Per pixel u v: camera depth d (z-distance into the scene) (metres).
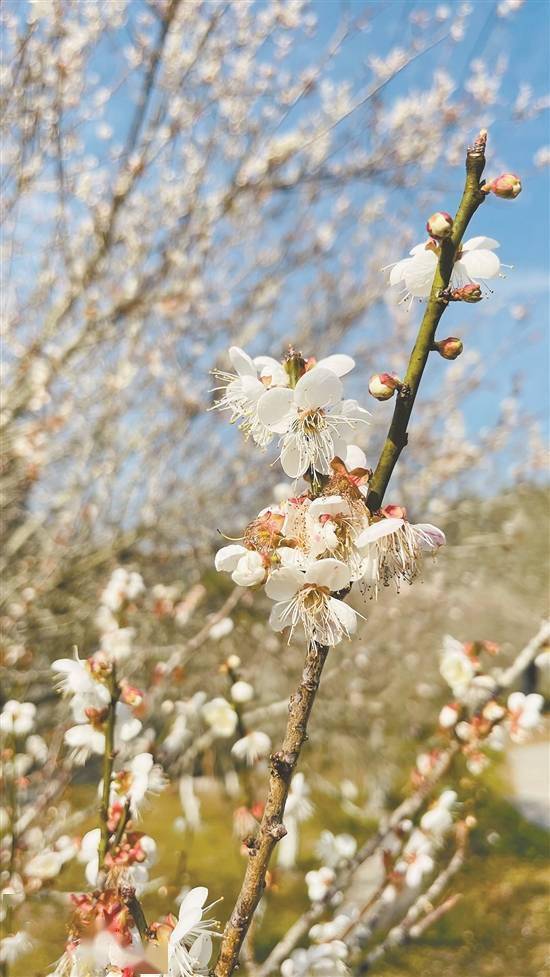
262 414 0.24
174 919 0.22
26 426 0.98
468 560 1.59
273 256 1.25
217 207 1.04
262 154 1.04
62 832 0.57
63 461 1.27
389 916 0.85
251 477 1.24
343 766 1.35
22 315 1.07
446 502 1.49
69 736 0.35
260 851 0.21
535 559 1.72
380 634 1.37
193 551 1.16
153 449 1.20
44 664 1.07
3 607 1.04
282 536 0.23
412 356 0.23
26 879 0.48
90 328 0.98
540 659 0.44
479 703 0.45
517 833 1.34
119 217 1.03
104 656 0.35
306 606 0.23
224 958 0.21
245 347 1.32
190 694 0.96
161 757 0.50
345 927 0.44
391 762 1.34
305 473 0.25
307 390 0.24
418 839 0.47
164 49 0.93
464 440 1.49
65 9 0.87
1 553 1.13
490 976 0.85
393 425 0.23
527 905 1.05
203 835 1.10
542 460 1.51
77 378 1.08
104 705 0.35
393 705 1.39
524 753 1.94
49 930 0.55
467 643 0.46
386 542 0.23
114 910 0.23
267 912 0.87
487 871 1.15
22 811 0.56
